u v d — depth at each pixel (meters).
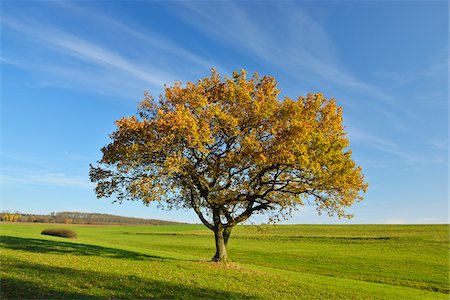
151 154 34.91
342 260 58.78
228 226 39.53
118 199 38.06
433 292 38.19
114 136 35.97
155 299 21.59
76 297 19.64
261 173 36.16
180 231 119.69
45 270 25.45
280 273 38.62
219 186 38.44
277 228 114.06
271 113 35.91
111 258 37.88
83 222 168.12
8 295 18.69
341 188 35.19
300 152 31.62
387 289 35.78
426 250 67.94
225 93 37.66
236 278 31.41
